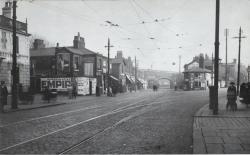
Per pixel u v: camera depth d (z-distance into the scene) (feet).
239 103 75.77
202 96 127.03
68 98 110.52
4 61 94.48
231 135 29.55
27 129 35.24
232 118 44.16
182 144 26.27
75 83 137.49
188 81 264.93
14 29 63.87
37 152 23.35
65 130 34.37
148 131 33.47
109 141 27.81
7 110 59.67
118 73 209.97
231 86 55.88
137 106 70.74
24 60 105.60
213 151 22.67
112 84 177.58
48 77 143.23
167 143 26.73
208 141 26.58
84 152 23.39
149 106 70.85
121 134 31.58
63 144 26.43
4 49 94.84
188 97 118.21
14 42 63.93
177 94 151.53
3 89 63.57
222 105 70.03
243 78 239.30
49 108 68.08
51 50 162.09
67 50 148.36
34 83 145.69
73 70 147.84
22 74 104.32
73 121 42.65
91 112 56.08
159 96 127.65
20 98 77.56
